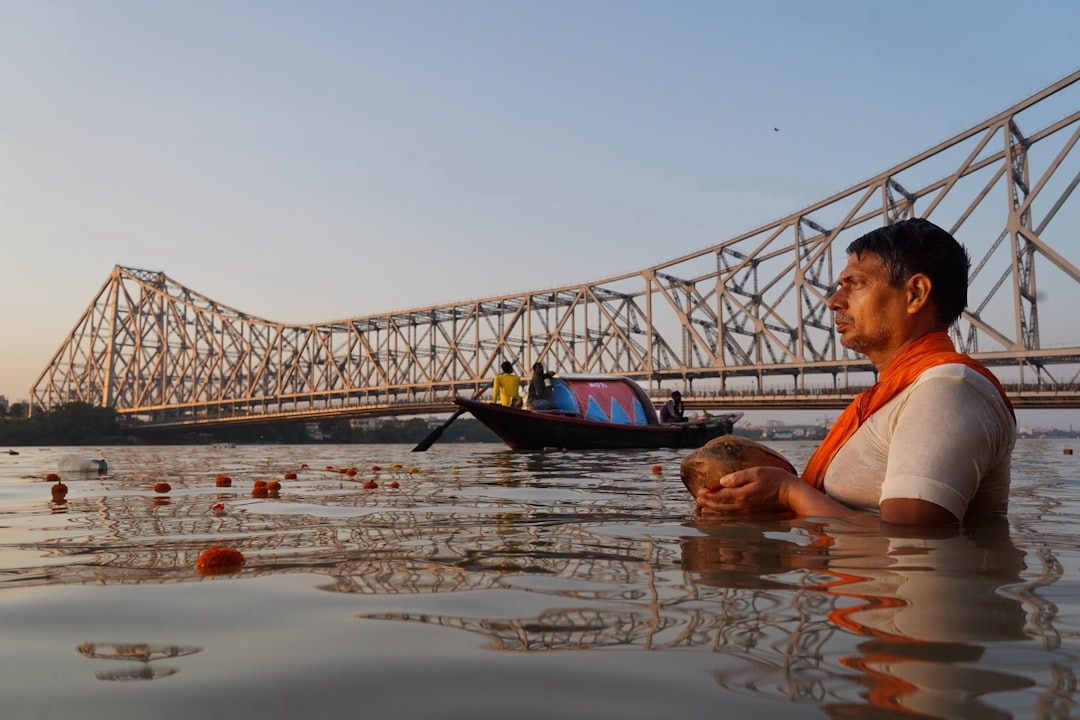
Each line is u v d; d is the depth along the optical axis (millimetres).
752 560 1873
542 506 3598
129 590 1631
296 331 99500
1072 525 2535
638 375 67750
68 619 1373
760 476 2734
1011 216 46438
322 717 878
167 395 106562
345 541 2391
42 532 2729
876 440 2629
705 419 18156
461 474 6789
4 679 1030
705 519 2770
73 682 1018
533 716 869
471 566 1869
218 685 995
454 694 946
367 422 126688
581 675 1005
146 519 3146
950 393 2396
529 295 79312
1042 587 1519
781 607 1359
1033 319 46000
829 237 58344
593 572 1747
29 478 6809
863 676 967
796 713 849
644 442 15656
